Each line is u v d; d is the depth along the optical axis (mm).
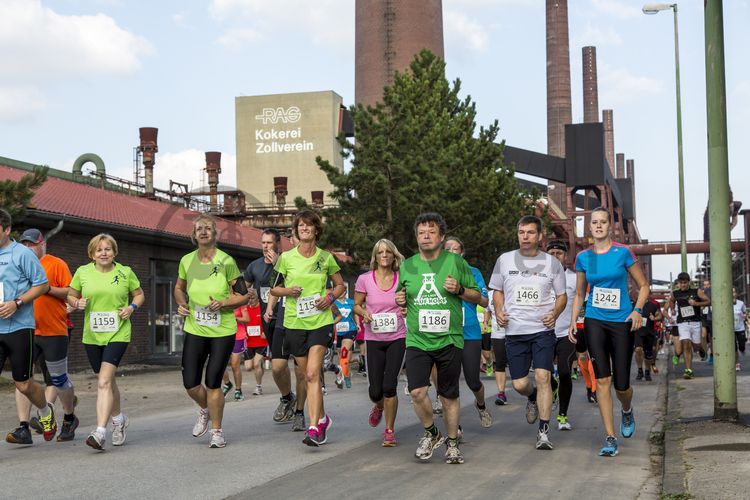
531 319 7883
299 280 8125
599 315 7574
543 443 7840
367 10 103750
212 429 8219
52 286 8383
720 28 9375
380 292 8109
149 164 44625
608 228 7594
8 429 9977
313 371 7984
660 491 5859
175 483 6379
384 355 8234
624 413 8070
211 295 7988
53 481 6469
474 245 29906
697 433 8258
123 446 8312
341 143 28781
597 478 6414
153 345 26062
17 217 15547
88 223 21703
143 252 25438
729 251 9133
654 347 18266
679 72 33938
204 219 7926
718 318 9094
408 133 28031
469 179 29047
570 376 9242
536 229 7859
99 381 7969
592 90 127625
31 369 8031
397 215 27359
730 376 9039
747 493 5402
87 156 42156
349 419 10555
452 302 7059
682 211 33250
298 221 8203
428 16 103375
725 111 9312
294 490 6062
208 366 8109
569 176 73938
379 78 102375
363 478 6496
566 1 103000
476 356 9344
